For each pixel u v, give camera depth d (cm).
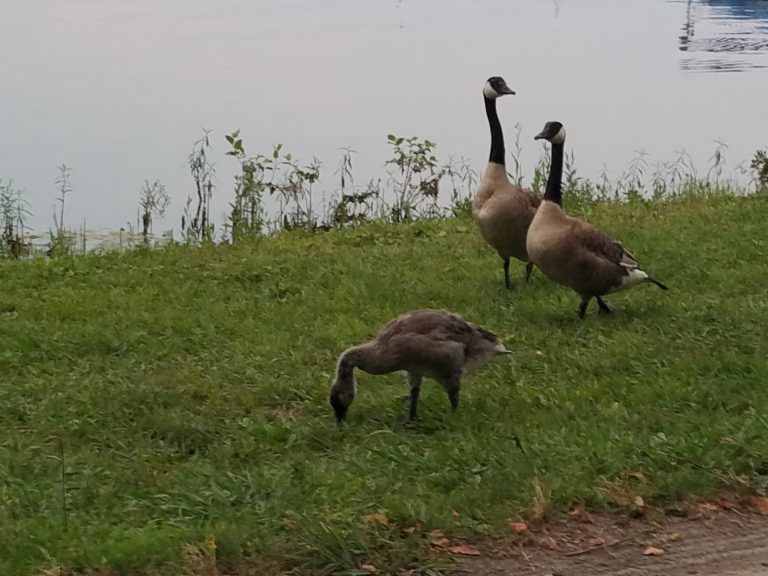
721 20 2558
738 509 531
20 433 602
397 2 3016
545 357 675
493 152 780
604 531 518
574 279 719
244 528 508
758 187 1052
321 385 646
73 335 702
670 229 886
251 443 590
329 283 792
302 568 495
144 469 569
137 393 633
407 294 768
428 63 1898
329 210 1006
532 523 518
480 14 2711
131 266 833
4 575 490
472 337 616
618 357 669
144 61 1891
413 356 602
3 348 689
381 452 573
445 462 562
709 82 1722
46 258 873
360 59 1936
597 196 1030
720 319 713
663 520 525
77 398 630
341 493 536
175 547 500
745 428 573
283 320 729
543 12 2783
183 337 707
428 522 514
